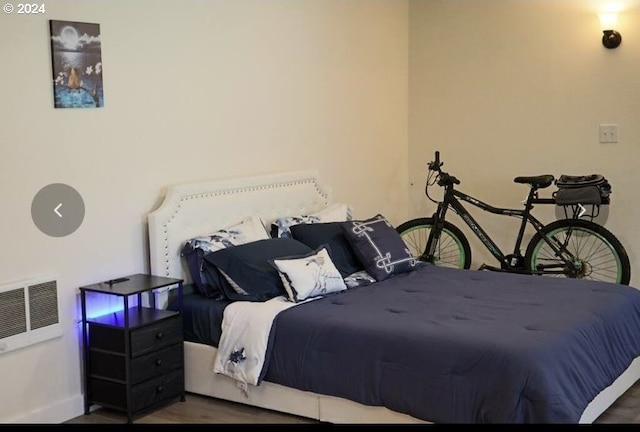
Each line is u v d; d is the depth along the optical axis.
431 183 6.10
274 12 4.91
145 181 4.17
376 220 4.79
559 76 5.47
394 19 5.95
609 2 5.20
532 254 5.37
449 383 3.23
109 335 3.75
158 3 4.18
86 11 3.81
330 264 4.21
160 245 4.12
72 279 3.83
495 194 5.84
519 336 3.30
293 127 5.12
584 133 5.42
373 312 3.76
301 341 3.65
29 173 3.61
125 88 4.03
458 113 5.93
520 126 5.67
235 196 4.57
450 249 5.93
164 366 3.90
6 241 3.53
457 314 3.71
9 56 3.49
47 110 3.66
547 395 3.02
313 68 5.24
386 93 5.93
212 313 3.98
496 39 5.70
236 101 4.68
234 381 3.91
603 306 3.86
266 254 4.21
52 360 3.75
